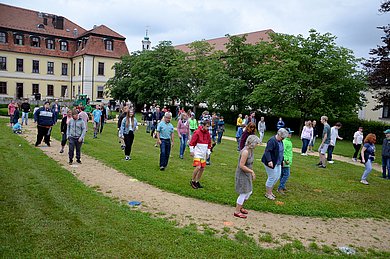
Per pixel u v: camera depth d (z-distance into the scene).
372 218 7.61
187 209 7.30
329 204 8.28
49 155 12.40
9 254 4.79
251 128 9.42
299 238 6.16
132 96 47.12
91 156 12.62
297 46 27.95
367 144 10.98
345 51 26.81
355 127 27.41
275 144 8.20
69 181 8.70
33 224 5.84
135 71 44.28
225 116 36.88
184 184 9.09
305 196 8.86
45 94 53.91
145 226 6.01
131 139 12.01
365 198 9.16
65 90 55.69
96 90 53.28
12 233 5.45
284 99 27.92
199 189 8.70
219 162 12.94
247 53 32.94
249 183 6.96
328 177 11.53
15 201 6.95
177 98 43.66
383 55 23.23
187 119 13.19
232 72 33.91
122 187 8.69
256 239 5.95
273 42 31.89
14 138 16.25
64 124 12.91
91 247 5.13
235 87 31.48
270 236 6.09
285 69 26.42
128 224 6.05
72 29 57.66
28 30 51.81
